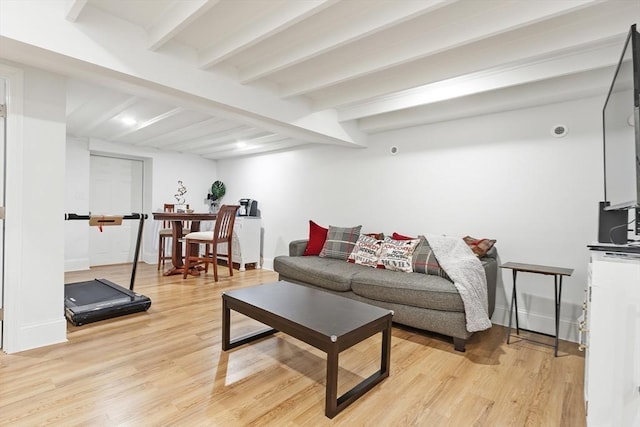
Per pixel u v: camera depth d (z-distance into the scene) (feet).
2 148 7.04
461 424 5.19
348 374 6.70
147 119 12.90
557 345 7.75
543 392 6.13
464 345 7.90
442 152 11.34
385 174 12.94
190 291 12.71
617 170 5.63
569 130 8.96
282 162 17.29
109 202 18.86
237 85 8.57
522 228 9.68
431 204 11.61
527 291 9.56
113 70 6.38
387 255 10.50
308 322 5.98
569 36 6.27
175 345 7.84
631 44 4.40
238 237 17.25
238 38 6.73
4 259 7.13
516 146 9.81
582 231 8.77
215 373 6.57
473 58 7.41
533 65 7.69
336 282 10.09
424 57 7.12
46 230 7.52
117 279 14.67
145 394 5.77
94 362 6.88
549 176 9.25
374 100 10.71
